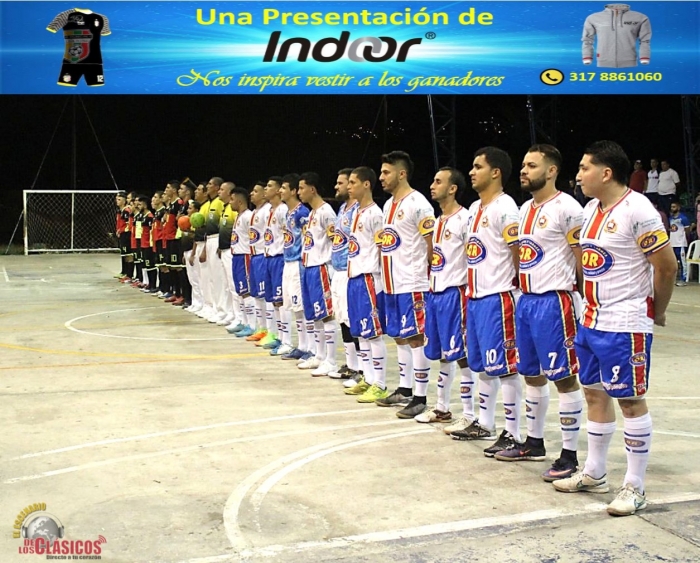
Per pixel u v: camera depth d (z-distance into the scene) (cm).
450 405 621
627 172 389
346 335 699
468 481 438
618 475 447
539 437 477
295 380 709
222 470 457
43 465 465
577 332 414
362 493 418
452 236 521
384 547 349
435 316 535
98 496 414
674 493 416
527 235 446
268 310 871
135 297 1370
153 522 379
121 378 712
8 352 845
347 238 666
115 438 521
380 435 532
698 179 1672
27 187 2505
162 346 884
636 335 385
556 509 394
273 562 334
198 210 1105
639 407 393
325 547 349
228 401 626
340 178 666
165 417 575
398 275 577
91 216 2450
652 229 376
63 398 634
